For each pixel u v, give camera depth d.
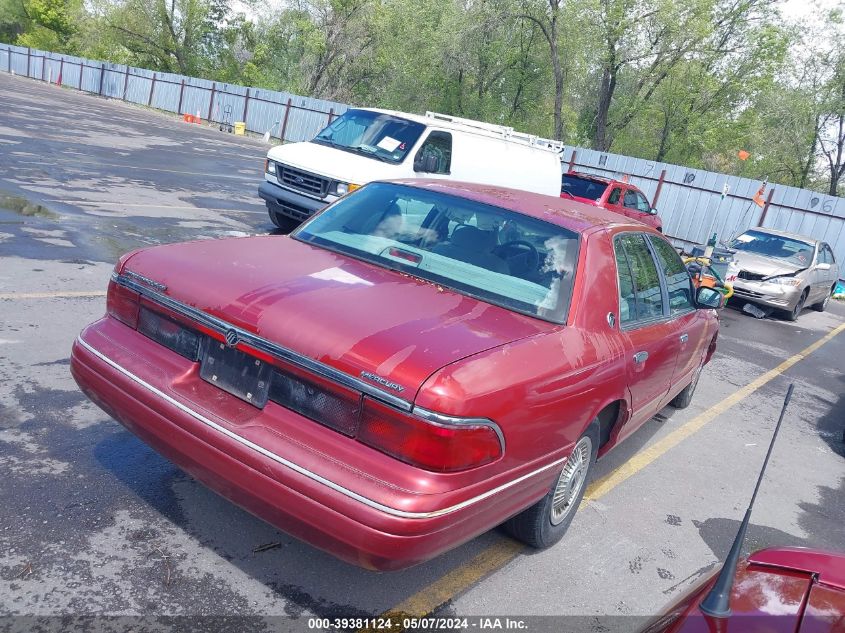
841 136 38.00
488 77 42.12
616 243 3.97
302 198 10.22
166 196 12.23
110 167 14.27
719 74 36.91
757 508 4.91
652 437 5.95
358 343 2.61
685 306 4.97
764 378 8.90
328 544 2.52
